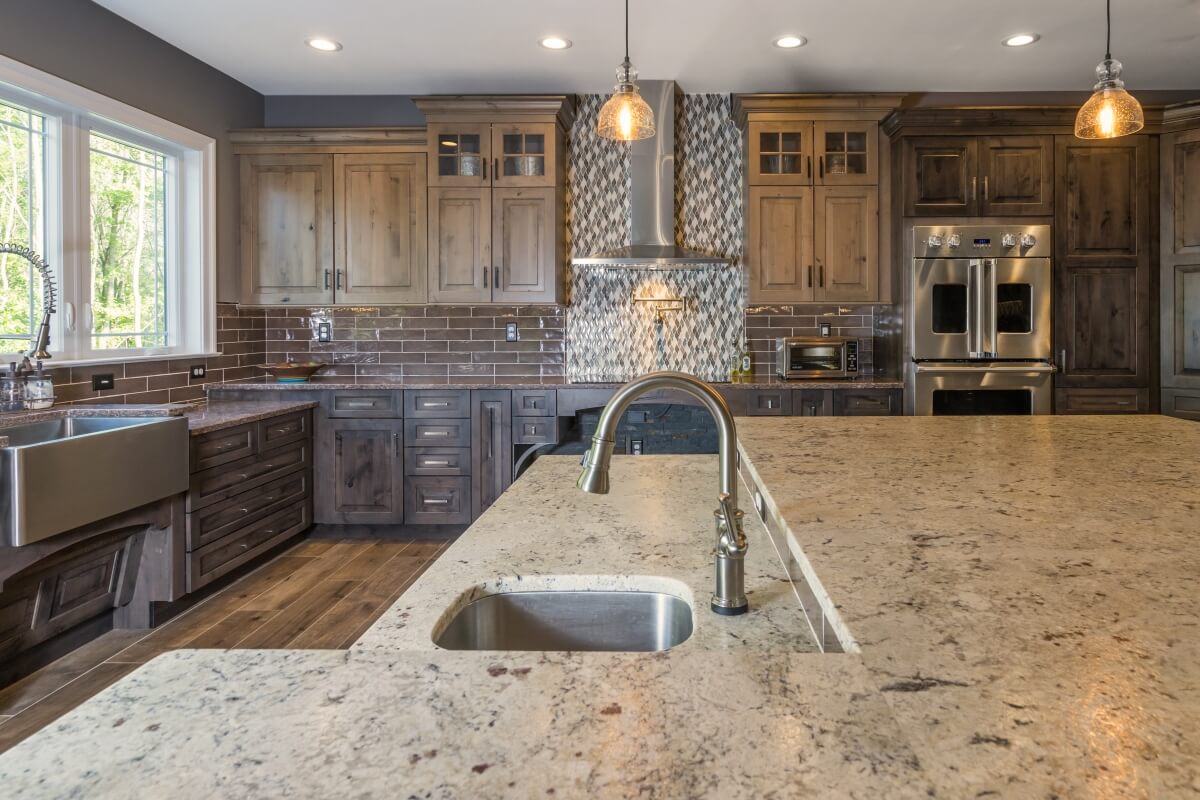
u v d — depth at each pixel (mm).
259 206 4703
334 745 536
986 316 4336
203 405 4160
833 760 509
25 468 2387
